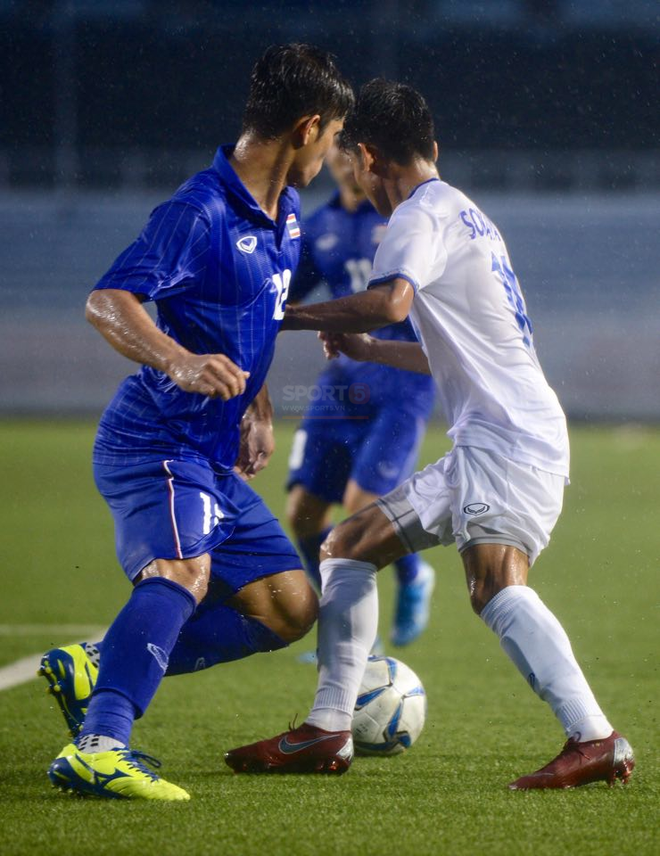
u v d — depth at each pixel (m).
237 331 12.25
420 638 23.44
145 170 105.56
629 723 15.81
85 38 110.06
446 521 12.92
